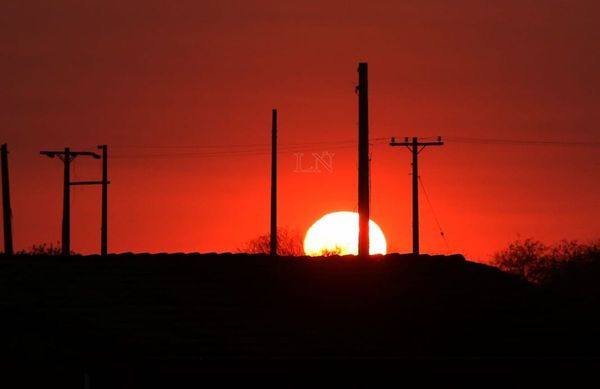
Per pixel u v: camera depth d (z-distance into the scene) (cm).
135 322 8975
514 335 9456
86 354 8356
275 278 10481
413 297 10200
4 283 9756
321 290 10250
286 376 8919
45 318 8950
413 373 8531
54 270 10219
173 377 8812
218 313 9338
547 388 9238
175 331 8850
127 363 8262
